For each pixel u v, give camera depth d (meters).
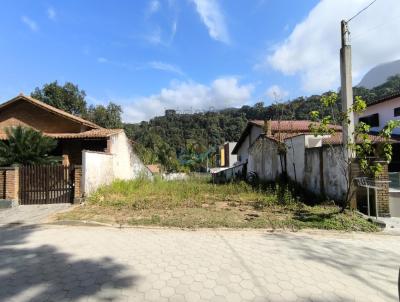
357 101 7.99
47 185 10.44
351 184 8.55
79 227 7.16
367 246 5.86
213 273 4.25
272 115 20.69
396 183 10.20
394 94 15.58
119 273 4.21
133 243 5.75
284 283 3.97
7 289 3.69
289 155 14.59
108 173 14.63
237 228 7.00
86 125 19.55
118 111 41.06
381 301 3.55
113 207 9.38
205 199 11.20
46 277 4.06
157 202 10.27
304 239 6.25
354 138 8.69
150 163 37.59
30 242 5.82
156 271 4.29
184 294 3.60
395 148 15.00
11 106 19.67
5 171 10.02
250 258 4.93
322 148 10.99
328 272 4.41
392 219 8.09
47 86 34.16
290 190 12.28
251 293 3.66
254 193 12.62
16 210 9.23
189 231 6.79
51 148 12.81
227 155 44.06
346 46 9.23
